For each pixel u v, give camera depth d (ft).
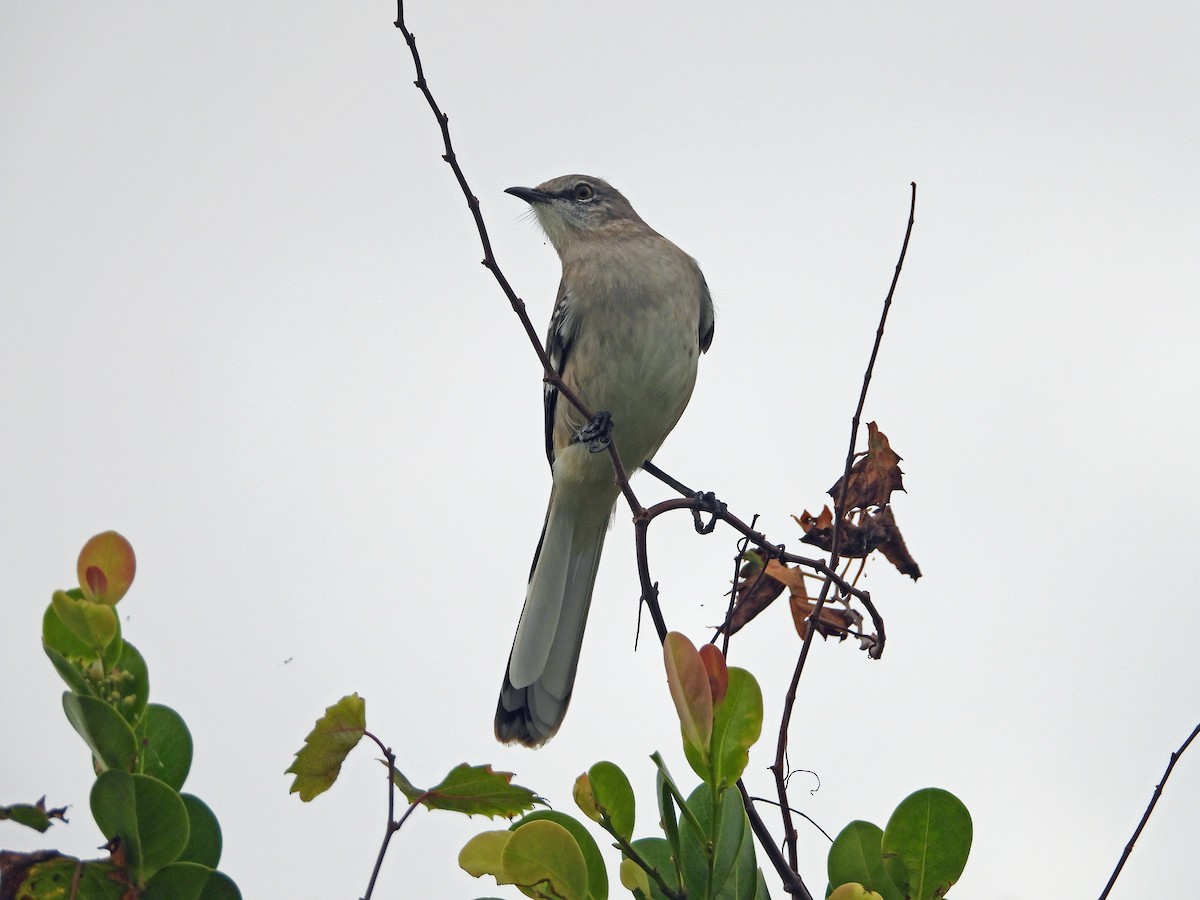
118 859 17.30
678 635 18.42
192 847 18.15
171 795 17.39
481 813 19.04
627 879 19.70
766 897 20.15
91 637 18.45
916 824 20.22
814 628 22.02
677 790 18.24
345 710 18.47
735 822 19.16
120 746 17.66
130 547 18.70
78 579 18.56
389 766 17.76
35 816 16.98
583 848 19.57
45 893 17.26
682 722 18.29
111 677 18.67
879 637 24.20
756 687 18.71
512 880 18.35
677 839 18.66
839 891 19.06
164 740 19.01
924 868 20.13
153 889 17.38
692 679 18.24
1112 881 19.86
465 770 18.60
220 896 17.47
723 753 18.56
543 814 19.92
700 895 18.86
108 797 17.33
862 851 20.63
